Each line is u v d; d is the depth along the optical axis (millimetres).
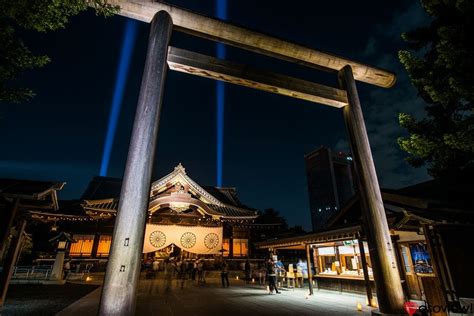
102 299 3432
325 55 6828
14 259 7773
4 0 3824
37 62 4484
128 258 3637
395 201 10406
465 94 5988
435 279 5617
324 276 14016
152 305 9031
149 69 4789
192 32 5863
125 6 5164
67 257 18750
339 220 14680
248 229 25312
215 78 5801
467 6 6074
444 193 10148
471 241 6781
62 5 4379
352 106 6648
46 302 9094
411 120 8633
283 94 6395
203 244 20812
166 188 21828
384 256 5258
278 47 6449
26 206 7301
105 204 20141
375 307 8602
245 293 12352
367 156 6156
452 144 6336
